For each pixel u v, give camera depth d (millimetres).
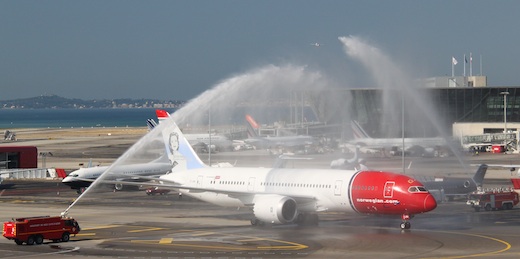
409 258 93812
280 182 130875
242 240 111062
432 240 109000
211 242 109500
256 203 125438
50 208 162375
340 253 98250
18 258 97375
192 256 97250
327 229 122438
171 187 131625
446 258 93562
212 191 131125
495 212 146375
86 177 198250
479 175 166250
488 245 104062
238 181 136875
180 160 152375
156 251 101750
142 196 187625
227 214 146750
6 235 109500
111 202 173500
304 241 109250
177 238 114062
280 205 122188
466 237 111938
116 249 104000
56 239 111438
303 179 128500
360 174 123188
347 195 122125
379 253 97875
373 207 120312
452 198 168375
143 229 125438
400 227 123812
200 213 149125
